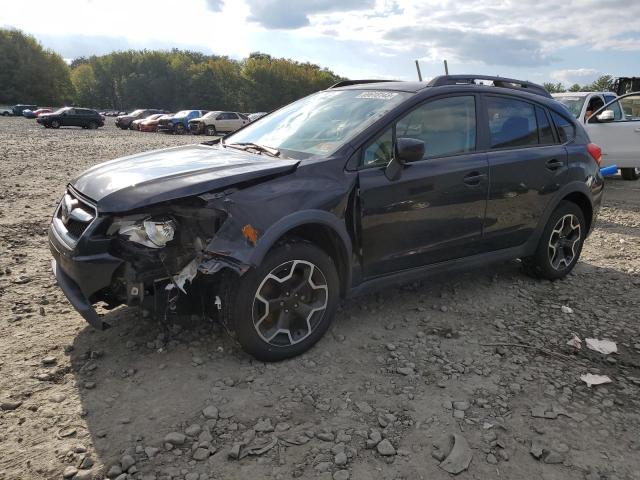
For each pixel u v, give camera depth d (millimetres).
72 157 15875
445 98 4152
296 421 2857
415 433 2789
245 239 3107
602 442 2770
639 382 3334
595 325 4172
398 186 3734
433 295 4672
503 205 4414
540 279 5113
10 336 3678
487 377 3361
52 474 2436
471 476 2502
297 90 87500
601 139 10281
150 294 3223
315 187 3408
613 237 6859
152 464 2512
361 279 3768
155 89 95438
